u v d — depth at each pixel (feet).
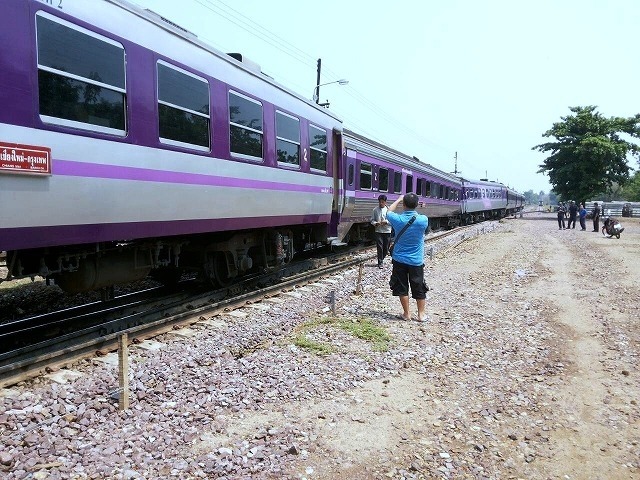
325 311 24.67
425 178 74.95
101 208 16.12
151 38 18.24
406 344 19.58
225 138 22.68
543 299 30.14
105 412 12.26
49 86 14.15
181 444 11.19
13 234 13.44
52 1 14.24
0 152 12.70
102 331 18.99
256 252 30.63
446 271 40.24
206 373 15.25
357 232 53.06
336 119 38.29
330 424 12.66
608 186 162.71
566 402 14.98
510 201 175.63
